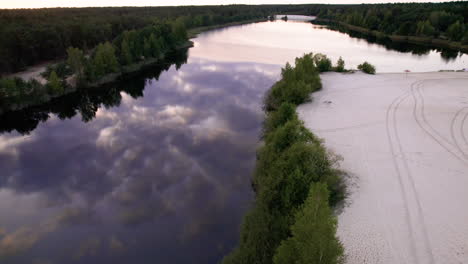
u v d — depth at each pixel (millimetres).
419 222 25266
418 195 28672
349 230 24625
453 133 41750
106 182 37406
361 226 24984
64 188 36406
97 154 44250
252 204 30938
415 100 55812
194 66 93000
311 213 17328
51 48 95875
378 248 22938
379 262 21844
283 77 64312
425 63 97938
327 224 16875
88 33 112750
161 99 66938
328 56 106688
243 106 60219
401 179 31234
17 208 33000
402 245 23125
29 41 89750
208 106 61125
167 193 34906
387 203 27625
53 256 26922
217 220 30547
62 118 60812
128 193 35125
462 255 22062
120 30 133875
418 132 42250
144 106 63094
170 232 29344
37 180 38125
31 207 33156
